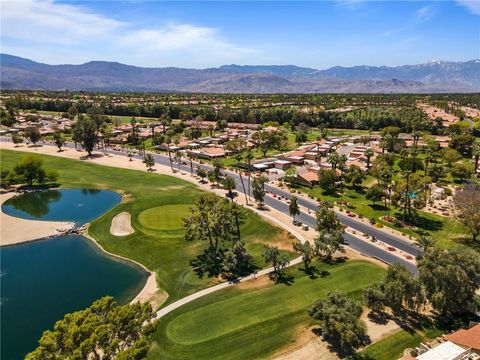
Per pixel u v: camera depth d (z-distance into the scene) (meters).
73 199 130.75
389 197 115.12
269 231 97.00
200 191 131.62
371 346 54.12
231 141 195.12
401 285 58.59
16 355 56.75
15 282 78.31
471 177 145.75
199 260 85.12
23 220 111.19
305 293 68.56
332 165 140.62
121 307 44.09
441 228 98.88
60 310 68.50
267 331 58.44
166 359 53.78
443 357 45.09
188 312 65.00
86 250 93.06
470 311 61.81
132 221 106.00
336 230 84.62
